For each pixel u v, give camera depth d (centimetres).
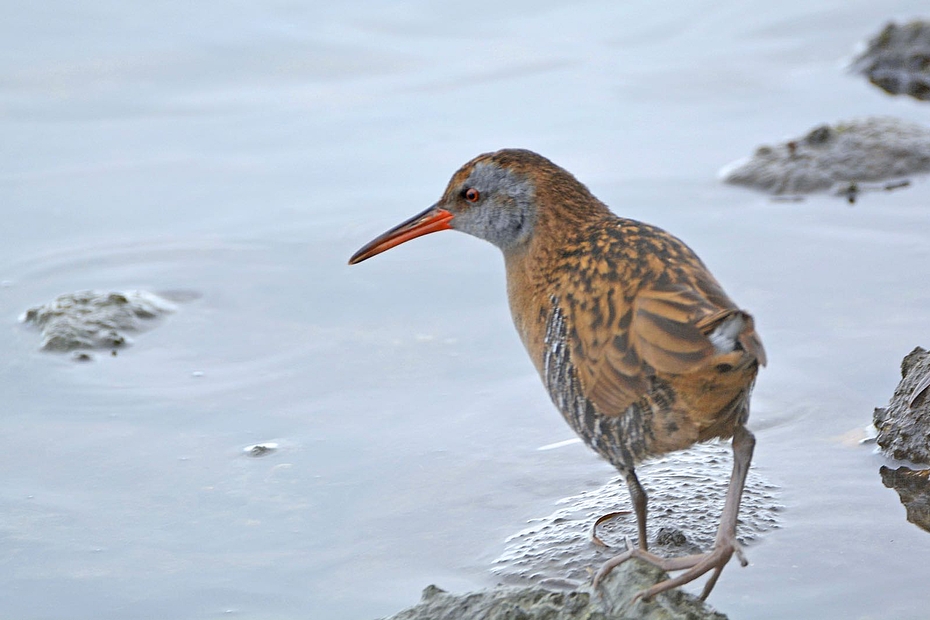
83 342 1195
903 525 848
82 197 1505
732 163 1528
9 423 1059
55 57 1848
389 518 901
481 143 1599
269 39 1920
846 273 1245
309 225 1427
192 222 1445
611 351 774
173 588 829
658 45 1923
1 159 1592
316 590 822
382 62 1856
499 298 1264
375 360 1148
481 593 743
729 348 691
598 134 1623
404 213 1436
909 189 1439
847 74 1812
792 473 924
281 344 1188
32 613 809
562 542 855
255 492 943
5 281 1325
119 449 1012
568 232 906
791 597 775
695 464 957
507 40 1936
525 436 1009
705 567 739
